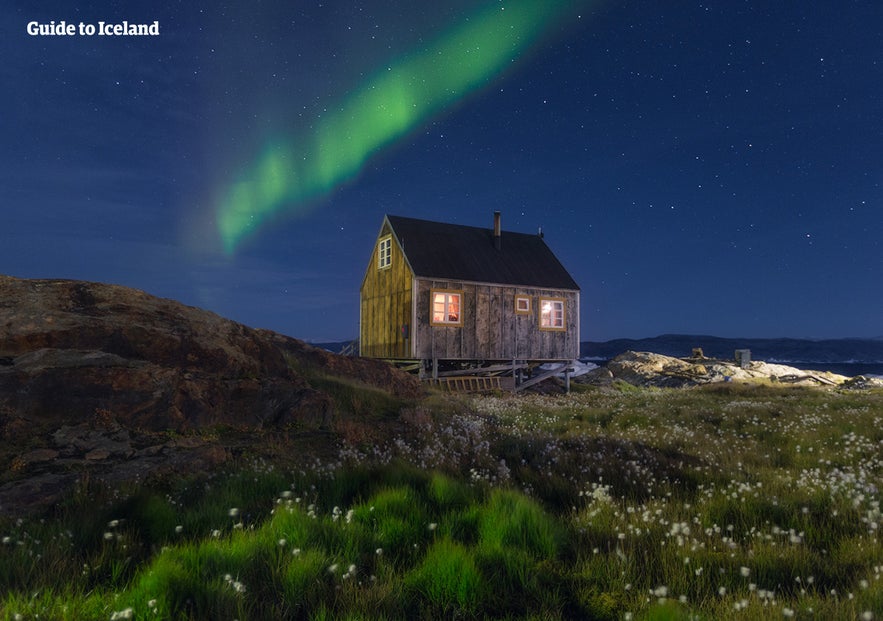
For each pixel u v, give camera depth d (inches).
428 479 256.2
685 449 388.2
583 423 524.7
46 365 289.6
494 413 597.6
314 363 579.8
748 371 1502.2
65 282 370.3
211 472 267.1
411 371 1008.9
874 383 1251.8
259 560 160.1
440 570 149.9
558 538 187.5
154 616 121.8
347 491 246.4
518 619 136.3
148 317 372.5
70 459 247.6
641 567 165.6
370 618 129.0
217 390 349.1
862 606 132.6
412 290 1004.6
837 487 237.9
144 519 191.9
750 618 127.9
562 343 1171.3
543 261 1216.2
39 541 162.6
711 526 204.8
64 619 121.0
